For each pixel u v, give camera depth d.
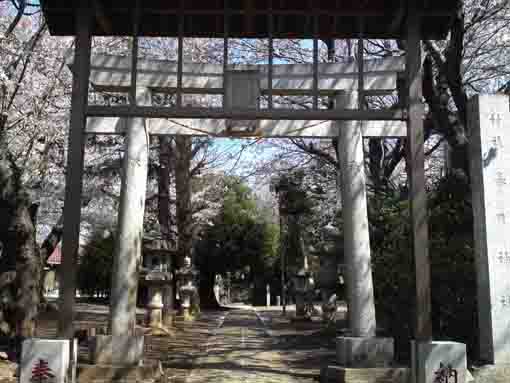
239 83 7.33
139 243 8.80
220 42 17.80
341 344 8.41
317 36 7.10
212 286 32.66
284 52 17.27
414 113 6.77
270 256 34.25
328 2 7.11
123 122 9.02
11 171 9.36
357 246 8.76
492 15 12.11
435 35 7.46
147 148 9.12
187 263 21.73
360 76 7.05
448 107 10.40
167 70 9.00
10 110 12.60
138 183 8.86
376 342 8.19
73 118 6.67
